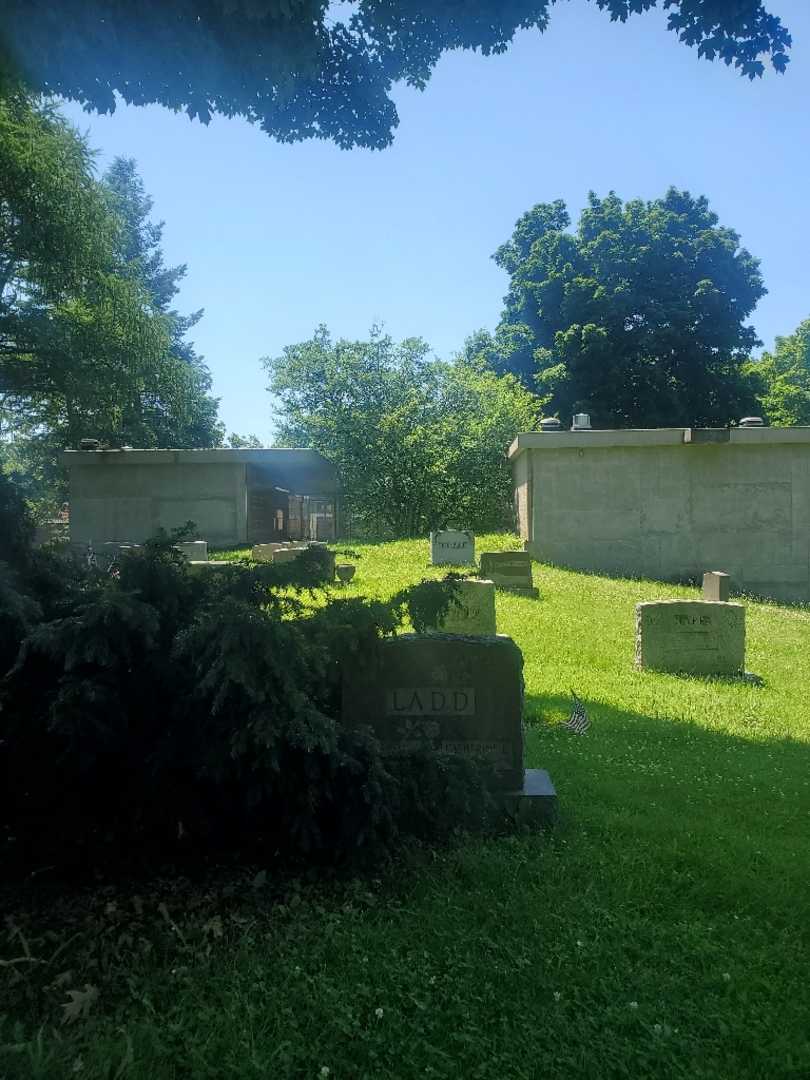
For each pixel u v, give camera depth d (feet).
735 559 73.26
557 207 140.56
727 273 127.95
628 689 34.30
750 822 18.71
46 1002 11.07
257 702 13.51
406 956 12.00
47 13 16.26
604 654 40.96
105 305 96.68
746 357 134.21
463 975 11.46
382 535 96.58
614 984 11.36
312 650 14.56
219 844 15.80
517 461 84.79
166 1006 10.92
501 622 46.88
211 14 17.12
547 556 74.13
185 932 12.86
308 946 12.29
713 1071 9.74
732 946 12.76
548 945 12.35
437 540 65.21
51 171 86.84
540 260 133.39
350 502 96.94
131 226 153.58
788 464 72.90
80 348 95.14
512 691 17.94
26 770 15.03
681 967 11.97
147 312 101.50
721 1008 11.01
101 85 18.79
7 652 14.76
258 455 90.22
